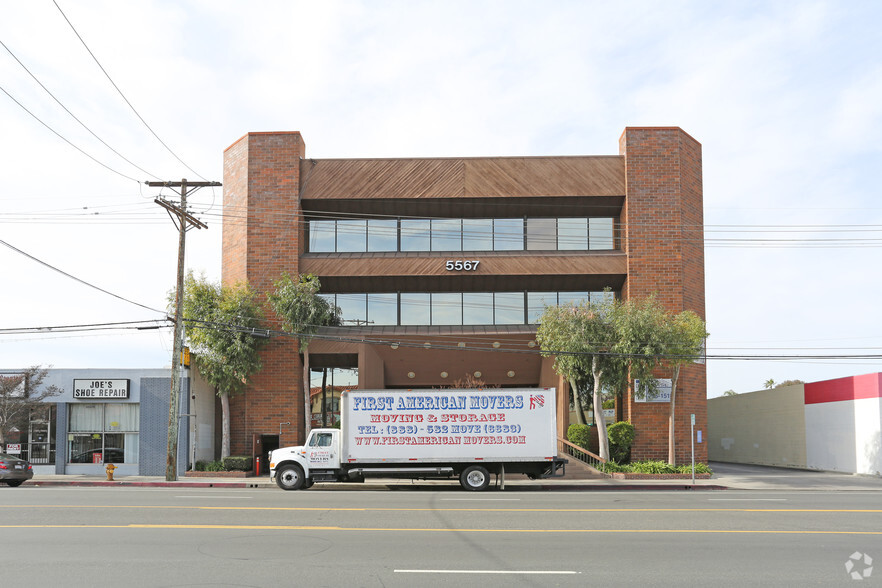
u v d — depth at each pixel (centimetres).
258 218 3672
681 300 3569
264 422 3594
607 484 2883
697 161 3803
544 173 3669
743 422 4912
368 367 3709
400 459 2662
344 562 1110
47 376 3469
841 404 3681
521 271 3659
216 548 1231
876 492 2620
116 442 3481
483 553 1188
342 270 3669
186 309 3375
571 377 3356
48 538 1340
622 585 968
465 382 3909
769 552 1214
